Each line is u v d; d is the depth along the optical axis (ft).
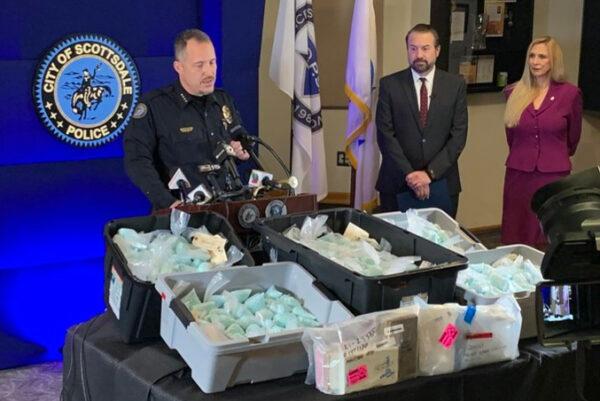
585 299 5.46
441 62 17.13
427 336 6.23
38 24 10.97
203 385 5.91
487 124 18.37
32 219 11.33
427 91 13.03
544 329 5.25
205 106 10.00
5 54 10.82
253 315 6.46
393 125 13.17
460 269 6.66
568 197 5.46
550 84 13.98
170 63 12.17
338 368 5.87
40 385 11.13
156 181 9.46
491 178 18.74
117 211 12.01
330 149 16.93
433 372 6.28
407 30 16.69
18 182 11.12
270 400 5.83
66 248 11.68
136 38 11.80
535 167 13.96
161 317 6.65
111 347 6.81
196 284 6.73
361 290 6.30
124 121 11.87
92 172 11.69
